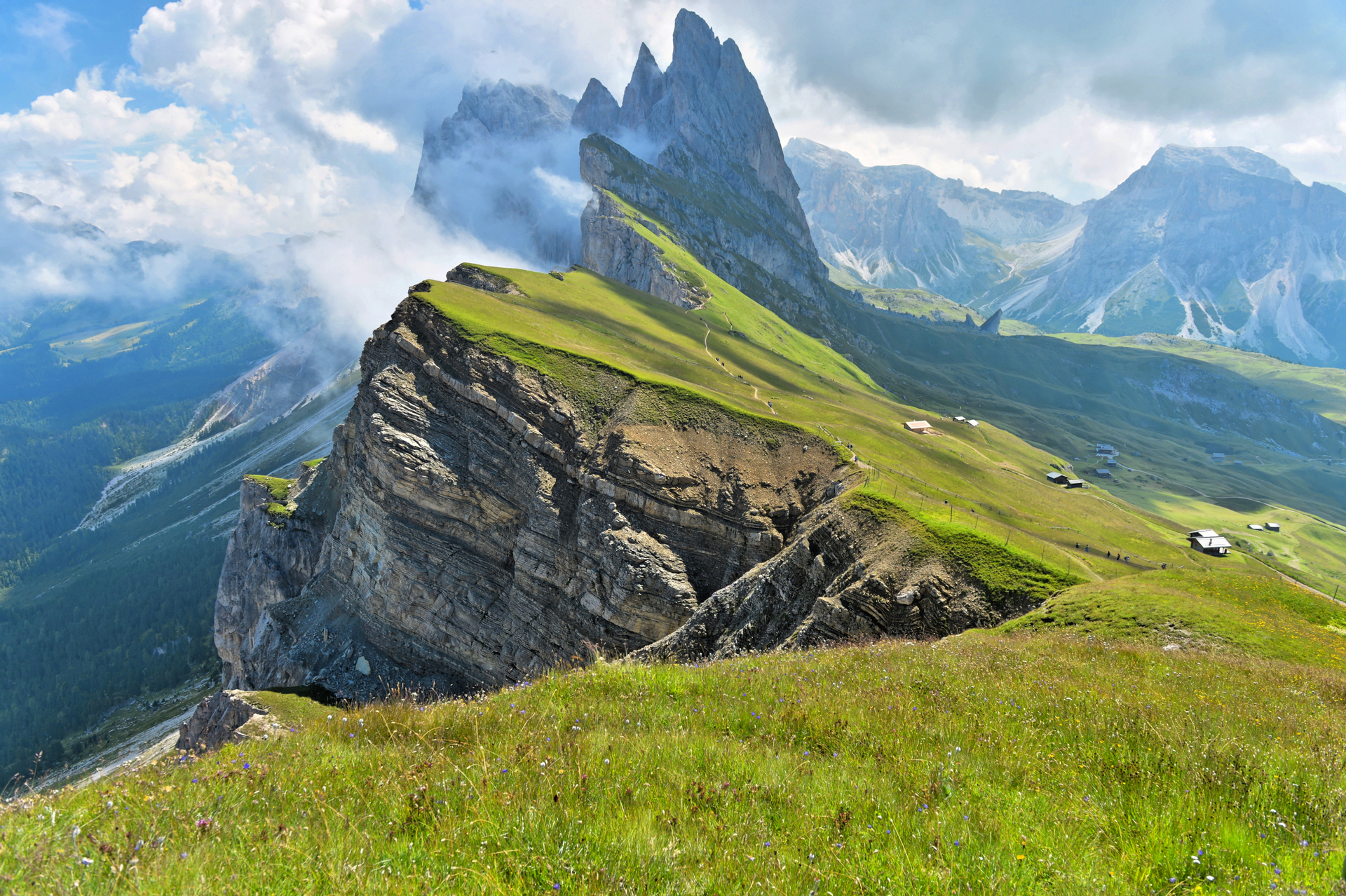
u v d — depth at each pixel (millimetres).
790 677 14891
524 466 106125
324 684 103000
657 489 101750
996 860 6504
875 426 145750
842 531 74688
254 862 5777
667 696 13000
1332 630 37375
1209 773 8773
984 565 64125
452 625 103000
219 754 9742
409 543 104562
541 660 98438
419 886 5434
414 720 10812
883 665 16938
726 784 8086
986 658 18312
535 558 101438
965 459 140500
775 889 5797
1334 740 11320
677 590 94000
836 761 9359
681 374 149375
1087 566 81375
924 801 7984
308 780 7961
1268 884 6121
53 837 5891
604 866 5957
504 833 6422
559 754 8719
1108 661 18922
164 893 5121
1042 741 10484
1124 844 7039
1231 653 32000
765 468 109625
